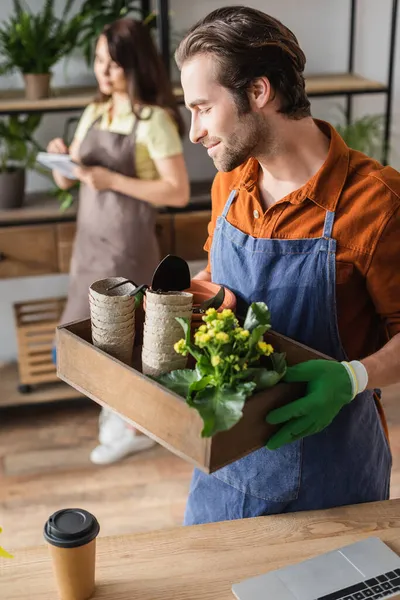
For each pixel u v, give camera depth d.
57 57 3.14
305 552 1.43
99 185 2.95
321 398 1.32
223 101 1.40
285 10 3.55
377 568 1.38
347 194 1.50
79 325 1.50
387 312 1.54
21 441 3.34
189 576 1.38
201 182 3.65
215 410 1.22
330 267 1.51
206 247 1.83
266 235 1.56
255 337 1.26
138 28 2.81
